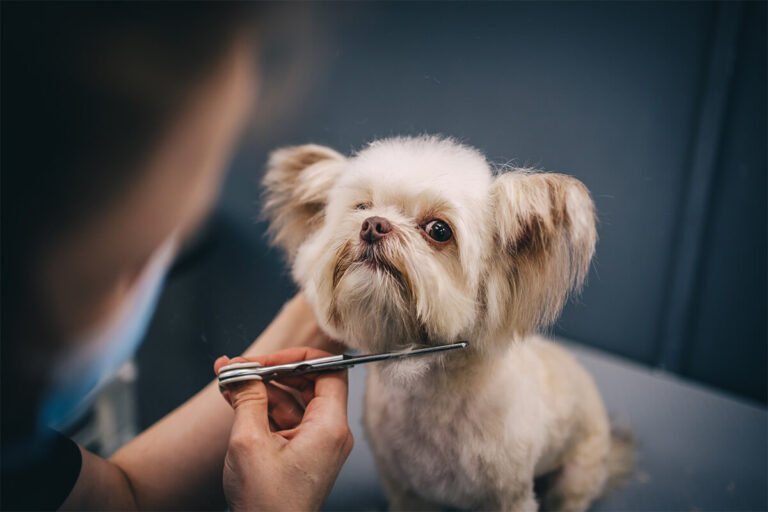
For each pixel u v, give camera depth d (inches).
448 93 41.1
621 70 53.2
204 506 33.0
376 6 36.5
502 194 31.2
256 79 19.6
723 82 55.0
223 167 28.8
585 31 49.7
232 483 24.9
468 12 40.9
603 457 44.6
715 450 46.5
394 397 37.4
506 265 32.9
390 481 40.9
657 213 60.5
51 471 24.7
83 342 19.3
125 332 21.8
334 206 33.9
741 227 60.4
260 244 34.3
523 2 44.4
